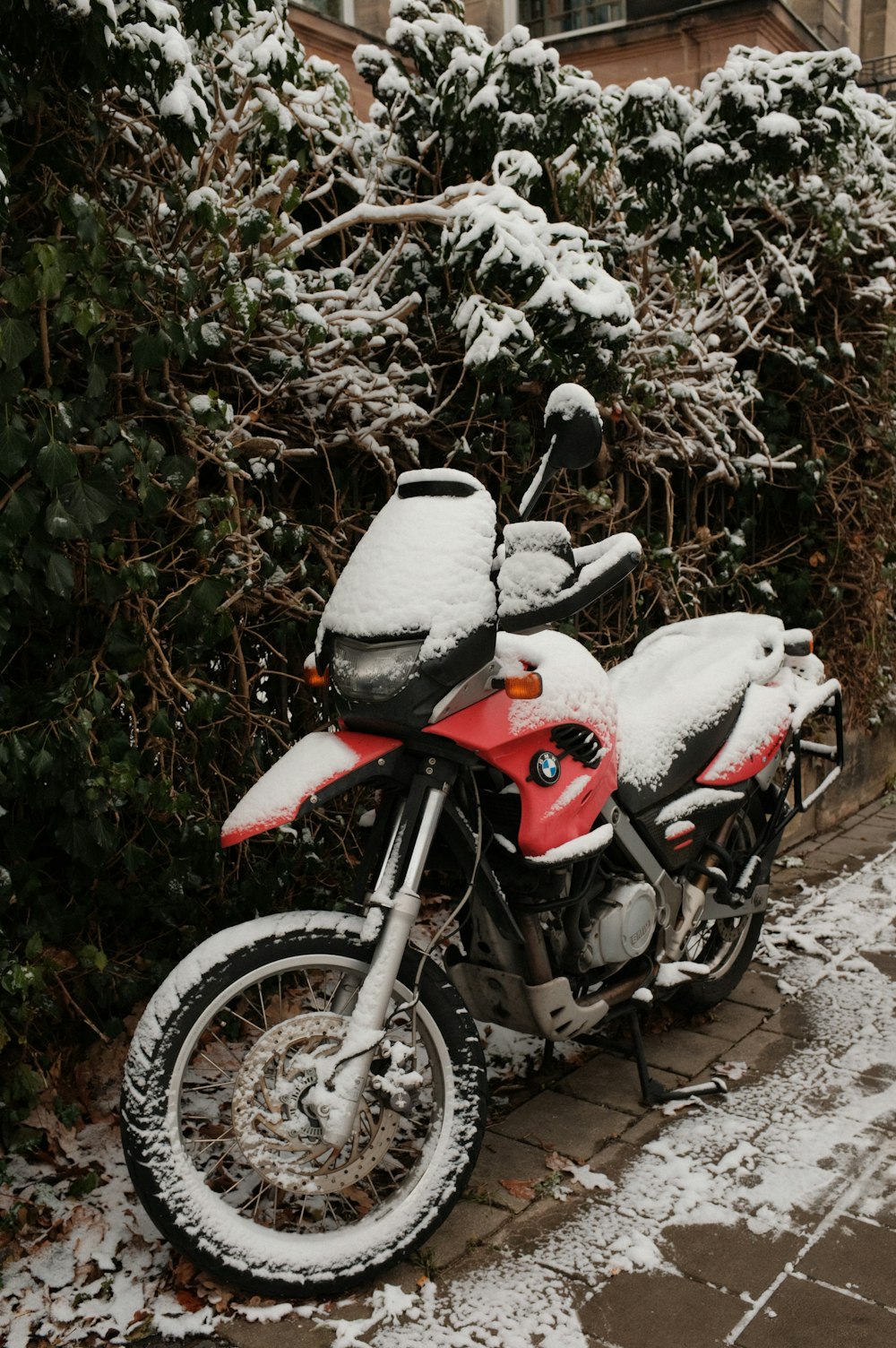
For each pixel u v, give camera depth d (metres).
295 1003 3.31
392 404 3.40
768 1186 2.64
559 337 3.35
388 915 2.33
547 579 2.42
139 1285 2.31
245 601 3.21
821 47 13.64
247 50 3.00
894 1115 2.96
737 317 4.80
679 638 3.73
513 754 2.50
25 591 2.51
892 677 6.55
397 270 3.60
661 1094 2.99
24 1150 2.75
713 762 3.19
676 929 3.06
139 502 2.84
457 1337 2.17
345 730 2.49
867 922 4.38
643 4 13.10
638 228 4.08
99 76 2.46
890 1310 2.23
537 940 2.64
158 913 3.12
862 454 5.89
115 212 2.76
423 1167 2.42
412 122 3.88
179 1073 2.21
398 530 2.38
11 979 2.57
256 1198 2.52
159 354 2.66
